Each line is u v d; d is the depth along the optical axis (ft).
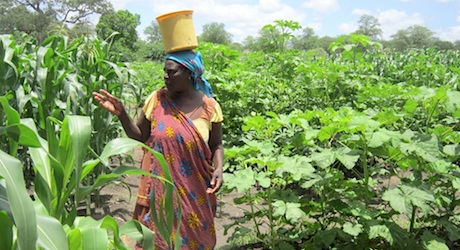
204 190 10.13
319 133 12.32
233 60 31.53
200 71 10.22
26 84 17.74
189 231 9.86
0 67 14.11
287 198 12.23
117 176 6.57
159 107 10.16
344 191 12.76
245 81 25.68
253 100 25.29
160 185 9.77
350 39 26.20
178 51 9.92
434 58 51.90
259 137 17.58
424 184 11.40
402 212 10.41
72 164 6.76
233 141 22.93
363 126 11.40
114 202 18.69
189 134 9.85
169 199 7.04
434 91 13.67
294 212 11.26
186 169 9.86
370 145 11.09
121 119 9.87
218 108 10.36
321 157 11.69
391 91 18.88
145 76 57.26
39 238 4.99
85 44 17.04
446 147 12.56
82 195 6.79
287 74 31.01
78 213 17.19
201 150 9.98
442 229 14.57
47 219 5.21
